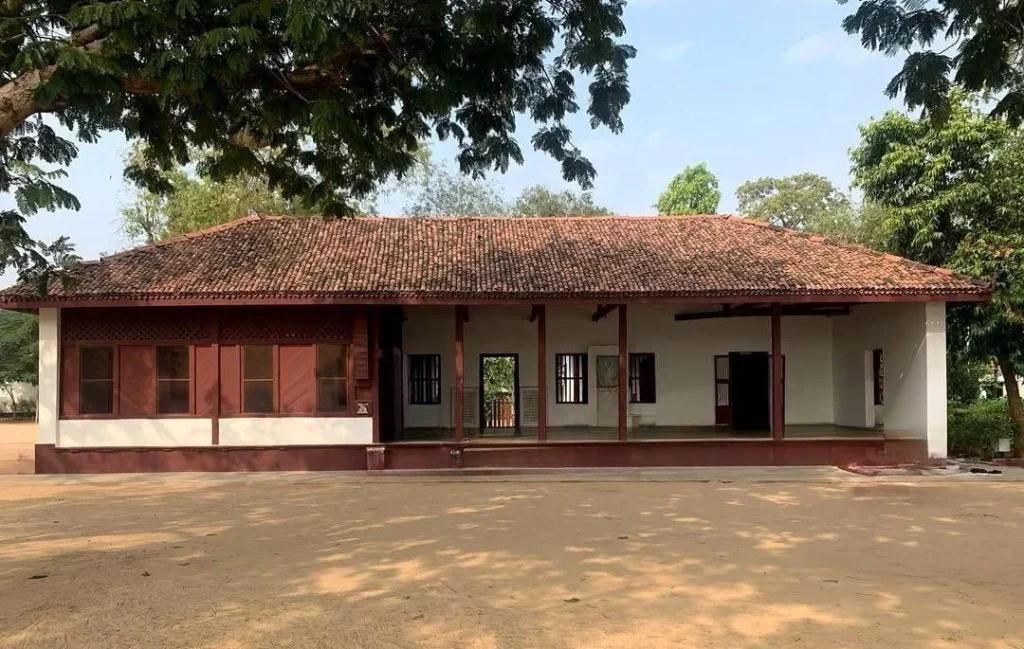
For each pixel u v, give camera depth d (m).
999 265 16.30
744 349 20.72
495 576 7.53
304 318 16.25
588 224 19.98
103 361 16.11
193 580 7.43
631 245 18.22
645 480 14.64
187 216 27.70
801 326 20.86
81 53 5.78
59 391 15.98
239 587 7.16
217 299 15.14
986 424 18.17
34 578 7.55
